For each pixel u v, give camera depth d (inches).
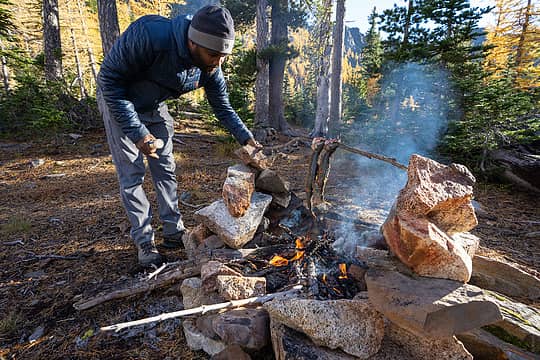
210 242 87.1
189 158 278.7
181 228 105.6
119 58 73.4
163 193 102.7
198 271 78.1
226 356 54.7
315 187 79.7
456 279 50.1
